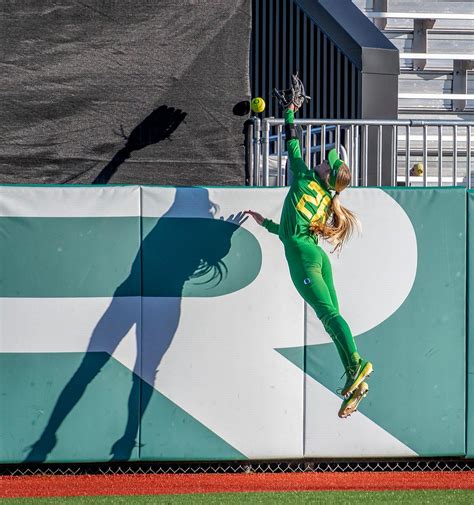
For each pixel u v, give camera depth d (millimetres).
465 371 28062
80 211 26781
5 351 26391
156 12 31547
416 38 48000
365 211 27781
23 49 30938
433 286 27969
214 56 31828
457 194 28125
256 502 23141
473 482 26203
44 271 26594
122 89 31406
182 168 31703
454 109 46812
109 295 26812
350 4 38406
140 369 26859
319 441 27422
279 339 27328
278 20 38656
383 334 27734
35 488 24969
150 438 26844
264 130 30250
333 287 25750
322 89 37281
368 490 24906
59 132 31125
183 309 27062
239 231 27359
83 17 31188
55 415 26516
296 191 25234
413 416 27766
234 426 27125
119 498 23625
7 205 26516
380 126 30250
